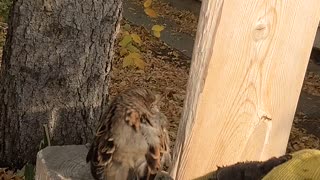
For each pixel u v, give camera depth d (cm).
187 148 32
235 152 33
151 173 32
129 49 104
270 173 32
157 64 133
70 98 67
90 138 69
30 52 66
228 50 31
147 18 177
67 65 66
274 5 31
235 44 31
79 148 45
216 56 31
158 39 157
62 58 65
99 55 67
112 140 32
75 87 67
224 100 32
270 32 31
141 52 141
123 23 167
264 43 31
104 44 67
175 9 196
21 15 65
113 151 32
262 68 32
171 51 148
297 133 106
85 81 67
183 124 32
